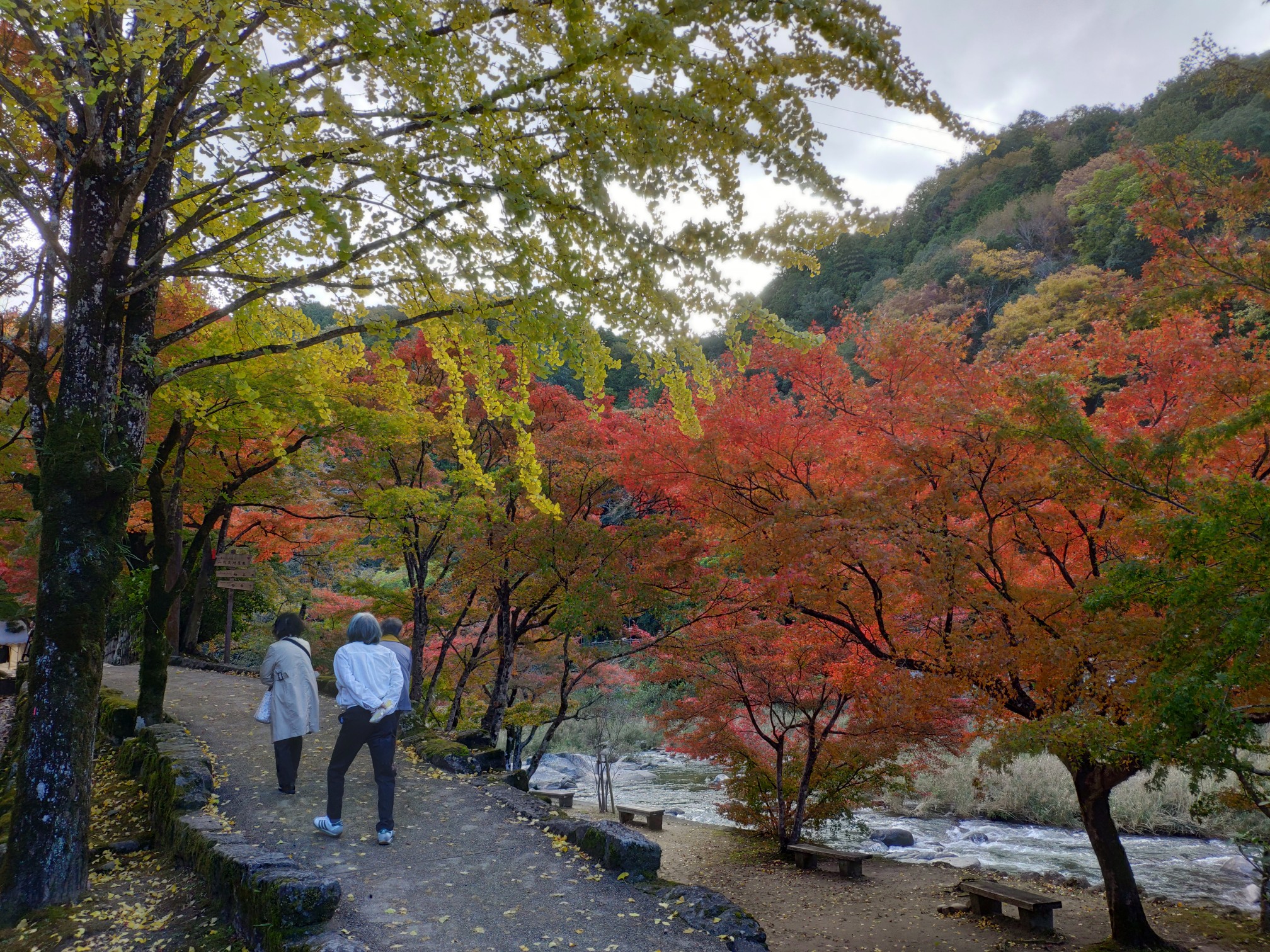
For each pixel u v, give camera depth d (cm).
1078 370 773
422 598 1273
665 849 1220
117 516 488
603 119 394
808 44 357
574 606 902
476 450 1287
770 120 363
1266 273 672
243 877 421
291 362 730
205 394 797
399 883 454
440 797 631
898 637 746
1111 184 3856
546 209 422
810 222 426
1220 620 444
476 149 392
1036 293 4197
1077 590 646
